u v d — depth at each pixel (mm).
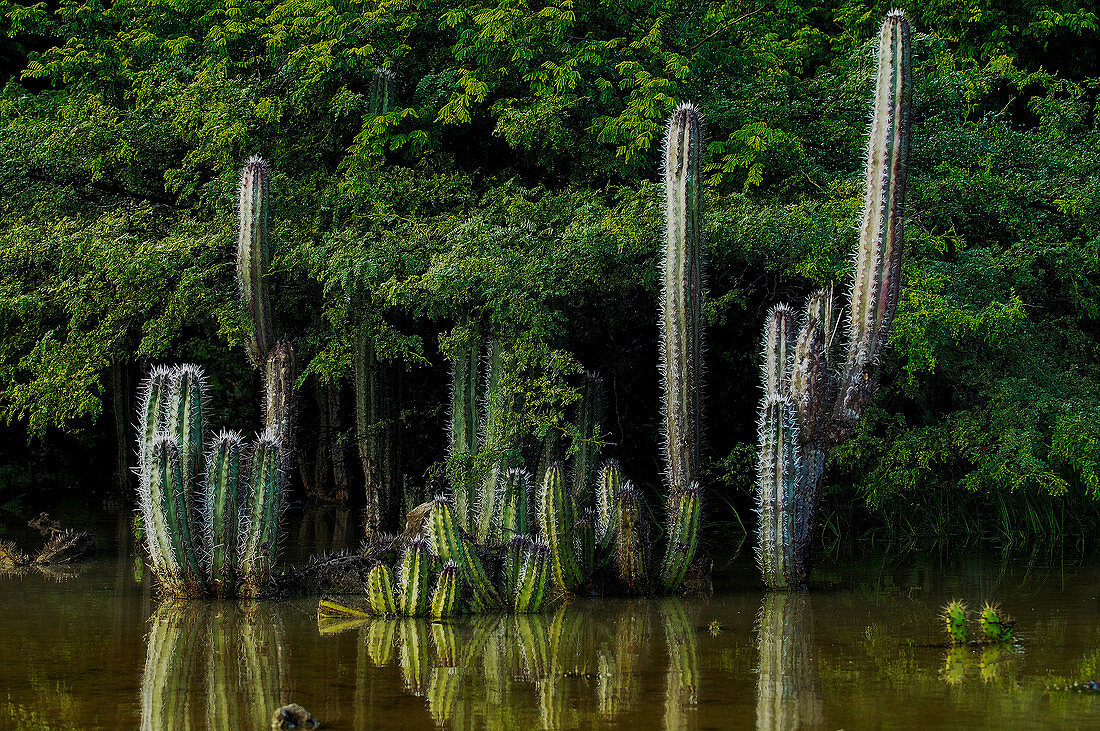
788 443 8273
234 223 10492
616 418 12180
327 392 13914
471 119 11523
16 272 10750
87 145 11516
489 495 9344
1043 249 11938
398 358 11828
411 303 9719
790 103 12844
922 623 7309
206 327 11188
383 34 12070
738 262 10938
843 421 8211
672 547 8336
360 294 10109
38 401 10109
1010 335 11016
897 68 7785
